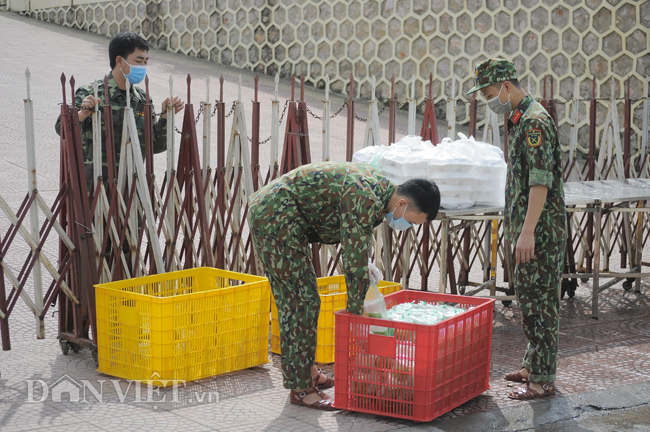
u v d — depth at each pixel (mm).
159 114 4656
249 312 4008
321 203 3346
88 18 18312
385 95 13688
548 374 3691
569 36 11414
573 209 5129
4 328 4008
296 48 14867
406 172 4562
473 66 12555
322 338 4102
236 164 4617
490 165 4621
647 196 5031
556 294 3670
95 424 3217
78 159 3939
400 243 5582
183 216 4402
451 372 3447
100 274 4043
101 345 3840
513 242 3715
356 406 3461
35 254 3934
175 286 4250
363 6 13789
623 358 4301
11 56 14812
